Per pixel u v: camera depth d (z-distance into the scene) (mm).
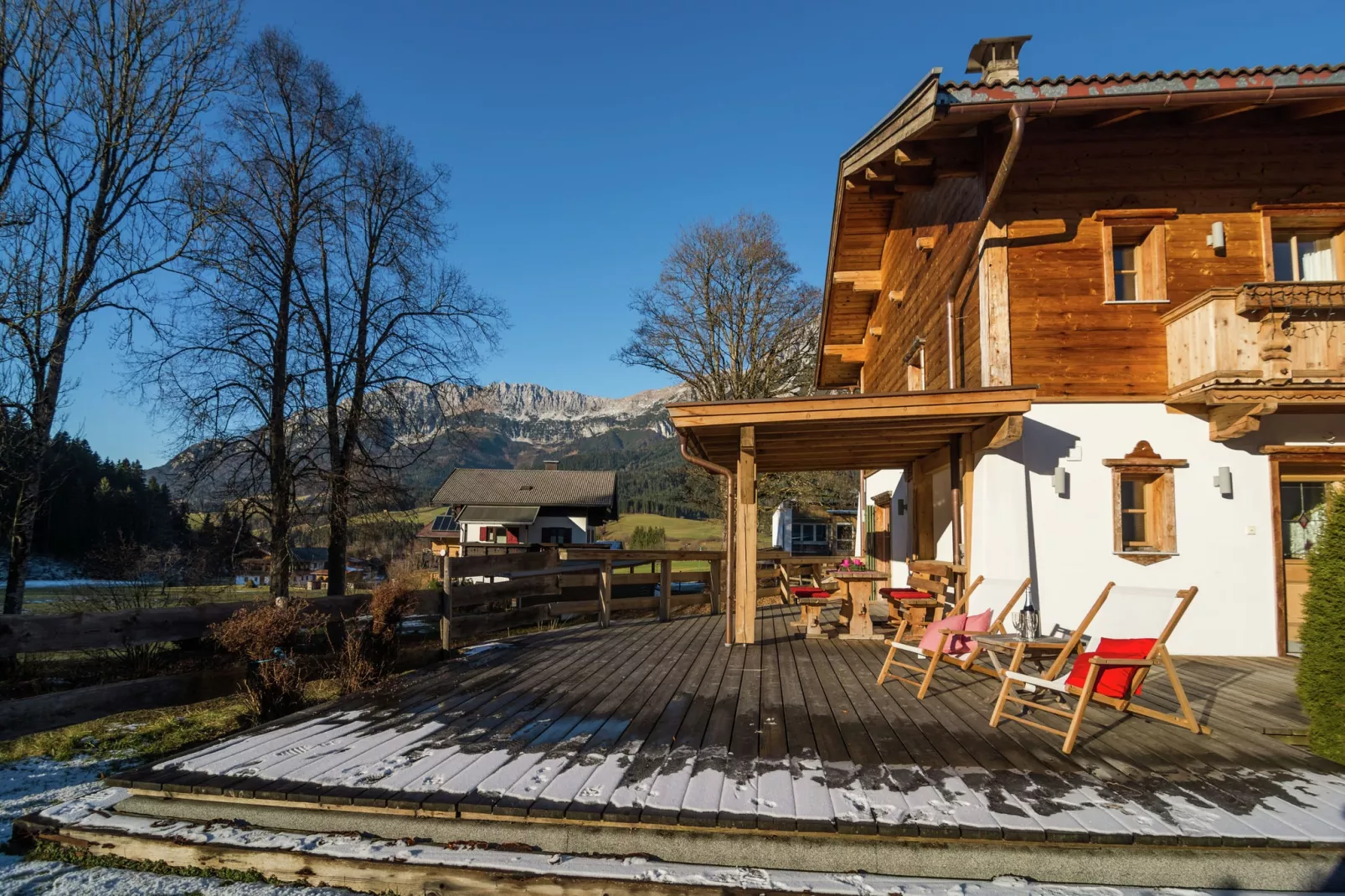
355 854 3434
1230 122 8141
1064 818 3355
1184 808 3488
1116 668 5023
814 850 3293
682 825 3363
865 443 9289
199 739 5699
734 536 9133
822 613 12328
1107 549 7766
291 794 3689
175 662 7898
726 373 27938
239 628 5789
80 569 12305
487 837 3510
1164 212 7984
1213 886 3135
